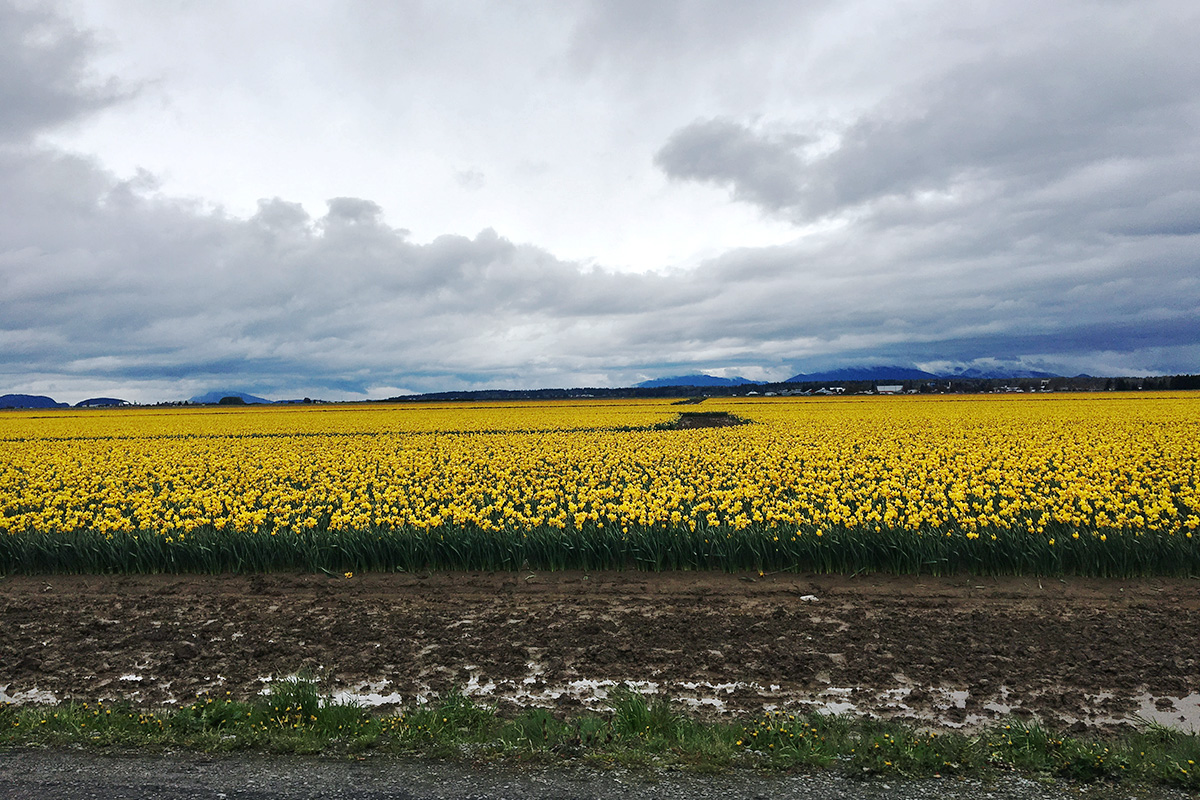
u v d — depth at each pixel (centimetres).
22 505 1675
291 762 539
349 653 839
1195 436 2728
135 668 802
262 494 1845
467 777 511
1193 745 539
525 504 1572
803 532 1200
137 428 5012
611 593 1068
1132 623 884
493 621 944
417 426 4881
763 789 490
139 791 494
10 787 502
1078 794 481
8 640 900
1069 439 2714
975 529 1198
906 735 581
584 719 619
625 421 5075
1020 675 736
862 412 5278
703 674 757
